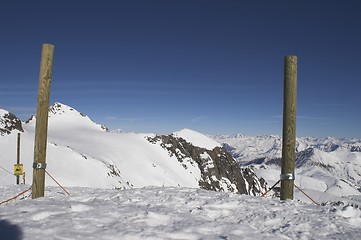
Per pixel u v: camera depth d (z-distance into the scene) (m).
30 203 7.24
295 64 8.92
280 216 7.05
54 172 65.69
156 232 5.35
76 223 5.59
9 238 4.81
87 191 12.62
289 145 8.93
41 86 8.90
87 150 110.81
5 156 64.12
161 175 126.25
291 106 8.90
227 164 173.12
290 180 8.95
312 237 5.90
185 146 174.50
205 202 8.27
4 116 84.62
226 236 5.38
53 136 126.56
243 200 8.59
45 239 4.79
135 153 135.00
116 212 6.48
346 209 7.50
